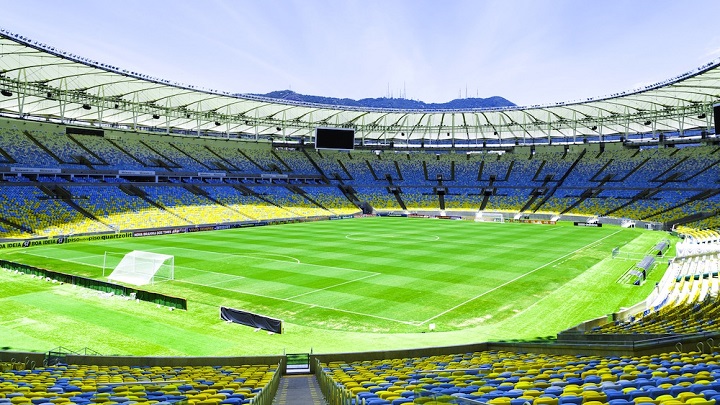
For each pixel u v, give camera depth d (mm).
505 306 31703
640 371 12375
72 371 17766
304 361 21531
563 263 46031
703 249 48125
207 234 68625
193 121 91312
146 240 61781
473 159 117500
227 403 10414
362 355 21125
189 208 81312
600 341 19891
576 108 86625
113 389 12680
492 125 105438
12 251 52438
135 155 86562
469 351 22844
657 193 88000
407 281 38031
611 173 99062
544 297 33875
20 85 62375
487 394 9375
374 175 115938
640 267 40406
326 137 94625
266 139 108750
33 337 25234
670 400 7809
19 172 68188
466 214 100438
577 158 107250
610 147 105562
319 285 36719
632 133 102062
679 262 44781
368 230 74375
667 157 96188
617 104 80562
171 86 67438
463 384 11539
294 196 100750
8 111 73562
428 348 22047
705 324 19625
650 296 33125
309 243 58844
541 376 12117
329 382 13820
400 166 118500
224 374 16812
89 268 43250
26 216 62844
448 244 58312
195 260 46844
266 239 62750
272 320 26703
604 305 31969
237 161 101438
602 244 59312
